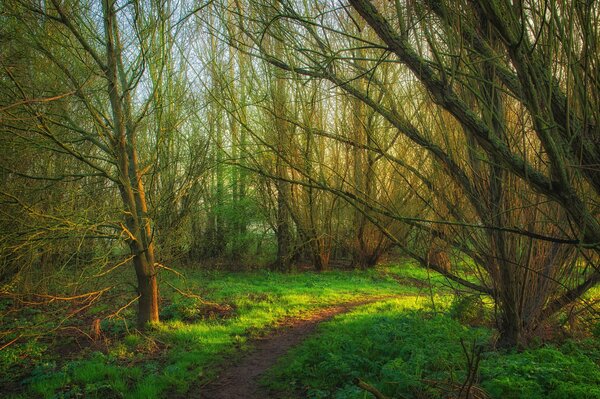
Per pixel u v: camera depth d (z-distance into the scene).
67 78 8.11
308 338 8.09
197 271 15.98
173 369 6.66
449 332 6.50
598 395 4.01
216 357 7.36
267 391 6.04
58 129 8.69
